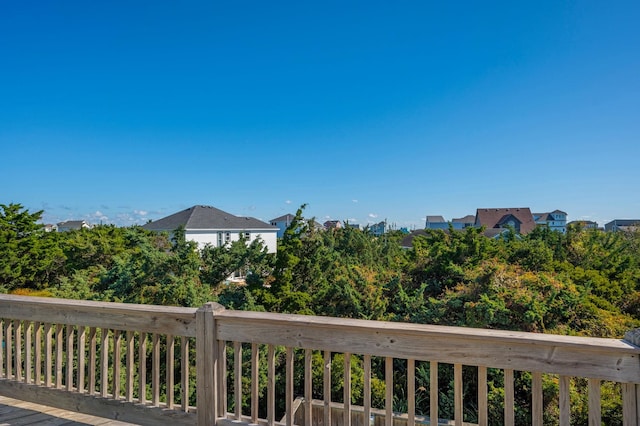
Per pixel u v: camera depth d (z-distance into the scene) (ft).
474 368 23.94
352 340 6.83
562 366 5.63
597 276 37.47
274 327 7.42
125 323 8.67
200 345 7.88
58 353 9.52
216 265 40.98
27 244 56.29
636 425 5.32
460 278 35.53
